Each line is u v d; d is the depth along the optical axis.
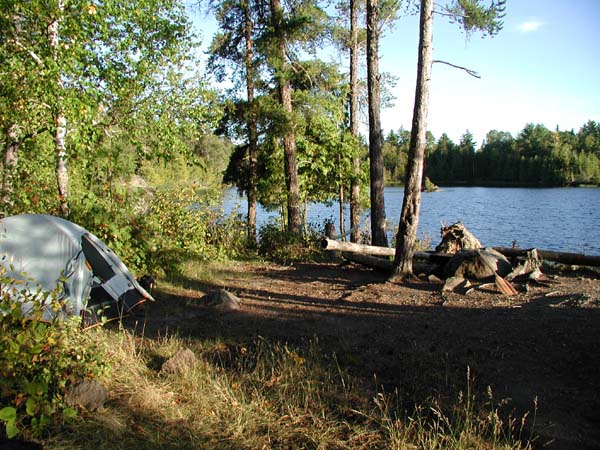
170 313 7.43
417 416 4.10
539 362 5.11
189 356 5.13
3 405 3.88
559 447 3.61
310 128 16.92
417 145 9.09
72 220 8.68
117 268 7.29
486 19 9.09
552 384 4.61
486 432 3.83
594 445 3.60
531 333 5.96
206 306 7.84
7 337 3.90
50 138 10.59
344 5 16.41
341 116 17.02
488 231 26.75
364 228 20.44
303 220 17.91
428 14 8.70
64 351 4.36
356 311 7.45
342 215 19.44
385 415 4.01
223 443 3.75
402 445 3.61
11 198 8.40
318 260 13.02
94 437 3.69
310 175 18.62
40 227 6.30
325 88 15.19
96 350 4.71
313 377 4.86
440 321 6.72
